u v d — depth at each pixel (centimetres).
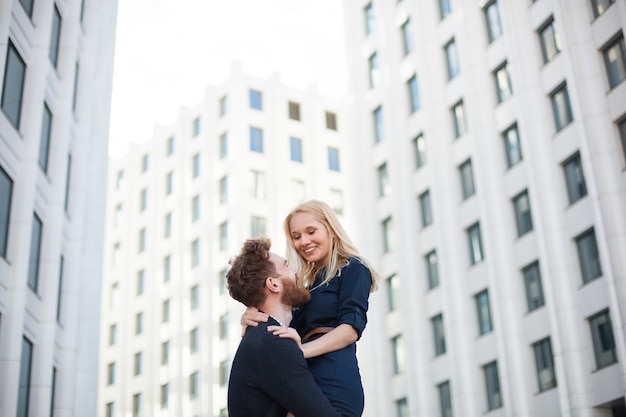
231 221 6253
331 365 502
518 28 3850
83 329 3356
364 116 5078
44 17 2933
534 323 3653
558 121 3622
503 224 3884
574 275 3403
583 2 3428
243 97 6612
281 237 6316
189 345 6344
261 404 482
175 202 6875
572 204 3469
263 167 6481
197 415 6050
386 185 4838
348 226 6612
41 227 2952
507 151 3981
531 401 3603
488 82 4141
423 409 4206
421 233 4503
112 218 7544
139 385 6669
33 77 2845
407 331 4378
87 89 3472
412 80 4769
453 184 4322
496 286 3831
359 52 5225
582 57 3369
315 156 6706
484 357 3950
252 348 486
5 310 2575
